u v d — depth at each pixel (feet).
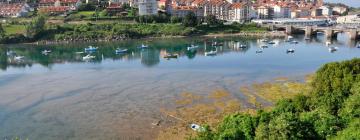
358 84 277.03
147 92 501.56
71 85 549.13
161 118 400.67
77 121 398.62
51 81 578.66
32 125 390.83
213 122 383.04
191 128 369.71
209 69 644.69
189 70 639.76
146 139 349.82
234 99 460.55
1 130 379.35
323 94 297.12
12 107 449.48
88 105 450.71
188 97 473.67
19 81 583.17
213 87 519.60
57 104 457.27
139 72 632.79
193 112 417.08
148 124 385.09
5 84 565.12
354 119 224.33
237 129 225.56
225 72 617.21
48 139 355.36
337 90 287.69
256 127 223.30
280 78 567.18
